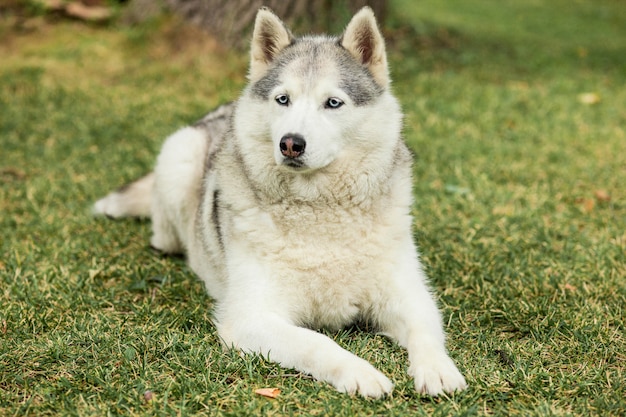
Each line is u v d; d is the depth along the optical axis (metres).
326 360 3.45
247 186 4.05
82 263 5.10
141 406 3.25
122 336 3.94
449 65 11.09
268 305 3.91
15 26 10.95
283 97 3.96
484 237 5.59
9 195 6.31
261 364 3.59
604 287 4.62
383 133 4.01
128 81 9.62
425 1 18.08
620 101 9.64
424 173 6.99
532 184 6.75
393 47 11.55
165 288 4.71
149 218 6.05
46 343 3.82
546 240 5.46
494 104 9.17
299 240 3.93
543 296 4.54
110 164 7.15
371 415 3.17
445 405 3.24
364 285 4.01
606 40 14.66
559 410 3.23
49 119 8.28
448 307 4.40
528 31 15.12
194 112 8.59
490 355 3.80
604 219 5.85
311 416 3.17
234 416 3.17
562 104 9.32
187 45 10.30
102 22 11.33
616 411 3.22
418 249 5.28
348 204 3.94
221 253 4.39
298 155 3.71
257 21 4.25
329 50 4.14
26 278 4.73
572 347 3.87
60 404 3.26
